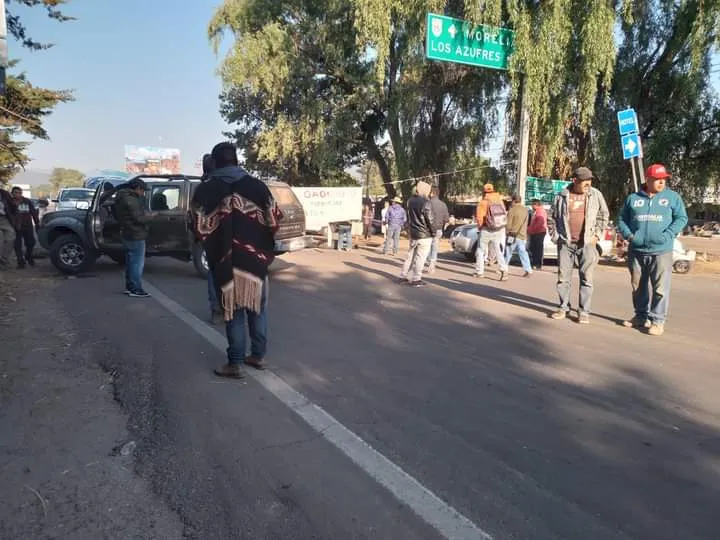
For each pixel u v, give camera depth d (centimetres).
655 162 1814
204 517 297
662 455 374
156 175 1093
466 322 744
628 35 1873
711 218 5153
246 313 525
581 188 746
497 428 410
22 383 486
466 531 286
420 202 1020
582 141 2038
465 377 521
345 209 1995
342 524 291
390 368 541
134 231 860
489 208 1131
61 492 320
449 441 386
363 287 1005
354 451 369
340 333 669
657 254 695
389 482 331
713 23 1584
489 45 1658
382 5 2073
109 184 1070
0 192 1139
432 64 2341
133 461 356
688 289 1124
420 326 715
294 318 741
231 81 2592
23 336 630
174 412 427
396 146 2647
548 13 1641
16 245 1172
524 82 1697
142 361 546
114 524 291
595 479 341
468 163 2616
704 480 342
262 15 2667
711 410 455
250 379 501
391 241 1656
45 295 877
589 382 516
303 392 472
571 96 1762
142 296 876
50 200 2248
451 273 1235
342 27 2566
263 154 2831
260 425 406
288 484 328
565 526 292
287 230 1112
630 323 747
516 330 706
